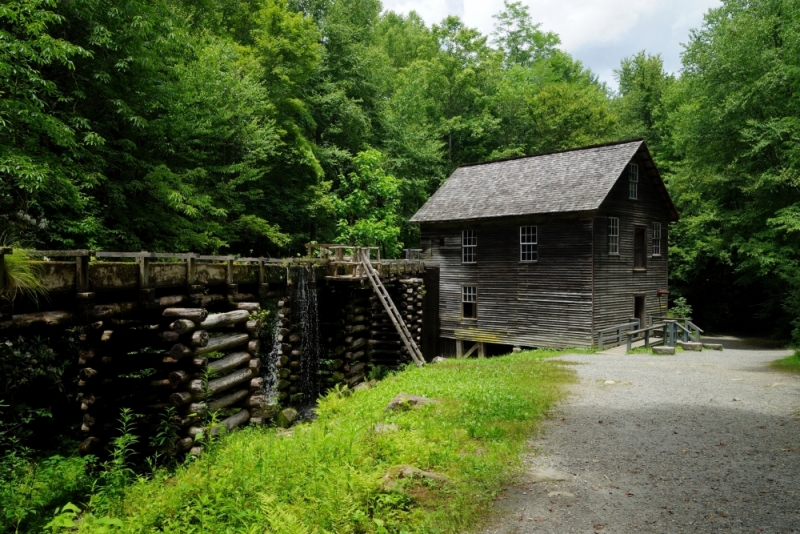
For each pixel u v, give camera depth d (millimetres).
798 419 9273
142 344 8977
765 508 5664
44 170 10094
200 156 17547
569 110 43375
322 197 26703
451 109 45250
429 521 5152
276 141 24000
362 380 17000
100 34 12508
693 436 8320
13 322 5477
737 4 28594
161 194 14609
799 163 22406
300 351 13844
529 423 8852
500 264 23922
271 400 12633
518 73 54625
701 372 14453
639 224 24562
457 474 6379
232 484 5516
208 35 20484
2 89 10375
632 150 22469
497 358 18812
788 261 24000
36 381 10367
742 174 26297
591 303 20969
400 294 21438
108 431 7883
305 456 6469
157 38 13711
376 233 27734
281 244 22750
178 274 8414
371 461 6477
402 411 9266
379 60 38250
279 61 25594
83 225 11961
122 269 7094
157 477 6320
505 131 45500
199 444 7730
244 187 24031
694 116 28812
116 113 13750
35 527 5680
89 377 7789
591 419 9336
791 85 23109
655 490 6180
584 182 22109
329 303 16391
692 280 35188
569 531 5164
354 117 30859
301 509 5059
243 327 10312
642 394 11422
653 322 25484
